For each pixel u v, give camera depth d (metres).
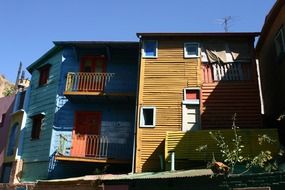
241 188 11.38
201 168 15.64
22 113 23.95
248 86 18.95
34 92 24.25
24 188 20.02
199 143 16.56
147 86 19.67
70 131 21.14
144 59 20.30
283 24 17.77
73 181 16.55
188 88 19.34
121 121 21.22
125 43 21.66
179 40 20.53
